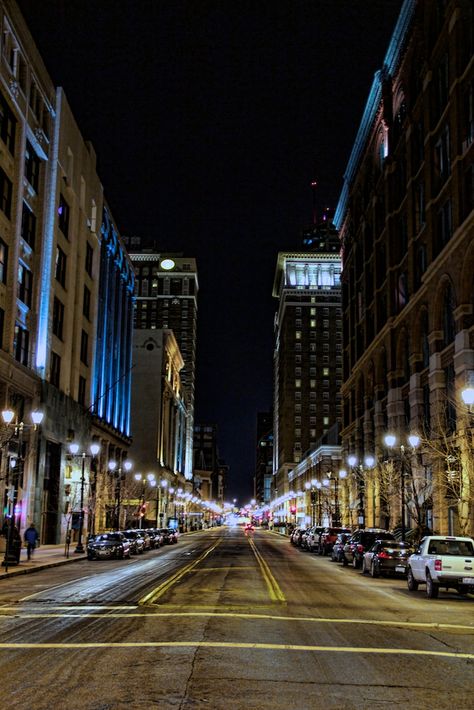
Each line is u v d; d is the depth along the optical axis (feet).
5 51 152.46
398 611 62.49
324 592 78.28
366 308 238.68
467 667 37.58
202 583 84.43
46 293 178.70
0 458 136.05
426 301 161.79
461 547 78.79
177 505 443.32
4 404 148.36
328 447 359.87
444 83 157.99
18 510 141.18
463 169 140.36
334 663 37.65
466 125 140.77
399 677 34.53
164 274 646.33
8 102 153.79
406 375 187.93
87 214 224.12
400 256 197.88
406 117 187.62
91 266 235.20
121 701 28.50
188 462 605.31
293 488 536.83
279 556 161.17
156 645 41.39
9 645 41.11
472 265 134.21
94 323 233.96
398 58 195.62
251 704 28.55
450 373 145.89
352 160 257.75
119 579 90.43
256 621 52.60
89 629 47.29
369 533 124.06
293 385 567.18
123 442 287.28
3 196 153.48
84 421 216.74
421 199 175.32
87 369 228.63
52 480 189.37
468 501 114.83
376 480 184.34
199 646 41.34
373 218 226.58
